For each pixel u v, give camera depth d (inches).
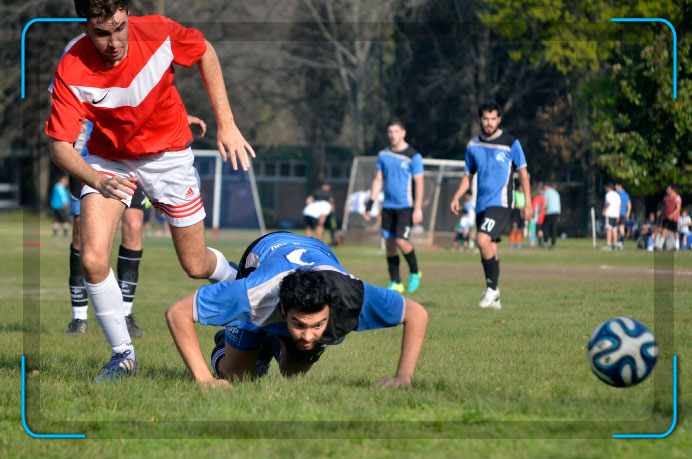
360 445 244.2
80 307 527.5
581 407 287.4
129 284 507.5
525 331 492.4
